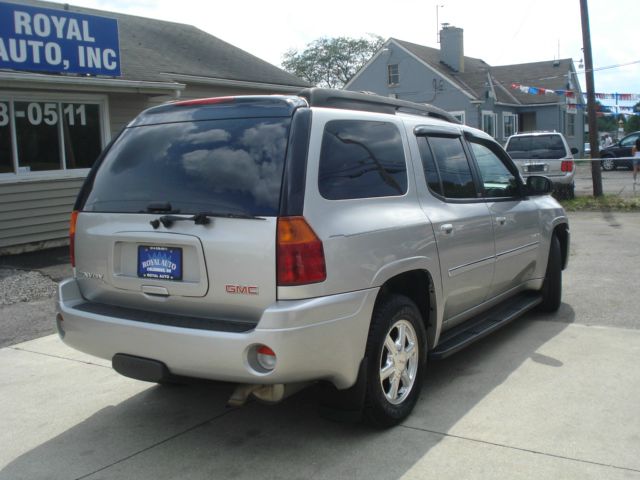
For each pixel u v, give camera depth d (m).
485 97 33.75
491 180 5.13
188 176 3.45
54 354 5.39
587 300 6.58
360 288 3.35
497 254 4.89
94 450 3.63
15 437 3.82
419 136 4.29
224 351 3.08
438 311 4.12
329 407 3.55
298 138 3.29
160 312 3.48
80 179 11.53
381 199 3.71
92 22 11.04
